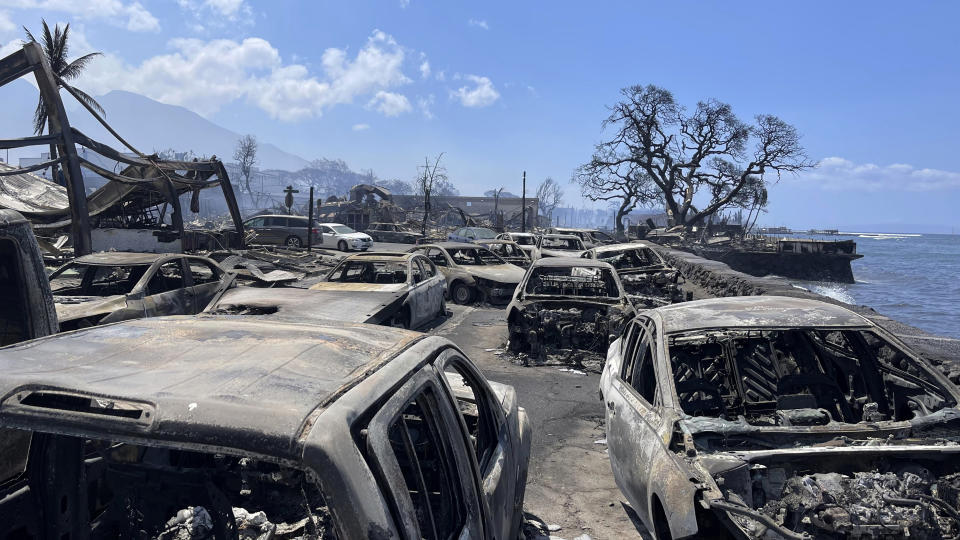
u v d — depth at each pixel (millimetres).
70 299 9047
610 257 17047
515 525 3719
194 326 2803
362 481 1725
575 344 10328
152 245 23172
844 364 5520
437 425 2482
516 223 94750
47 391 1942
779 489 3426
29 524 2520
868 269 74500
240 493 3041
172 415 1782
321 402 1889
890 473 3506
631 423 4367
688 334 4605
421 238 45281
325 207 79875
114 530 2729
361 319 8836
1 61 16844
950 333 26953
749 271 56125
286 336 2611
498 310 15422
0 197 23938
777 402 4812
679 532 3246
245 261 12484
